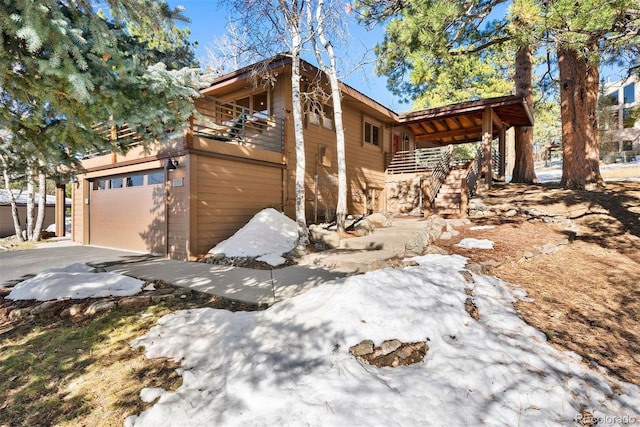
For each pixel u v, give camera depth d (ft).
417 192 45.44
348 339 9.80
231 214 28.02
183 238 25.50
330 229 29.73
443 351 9.59
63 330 11.88
